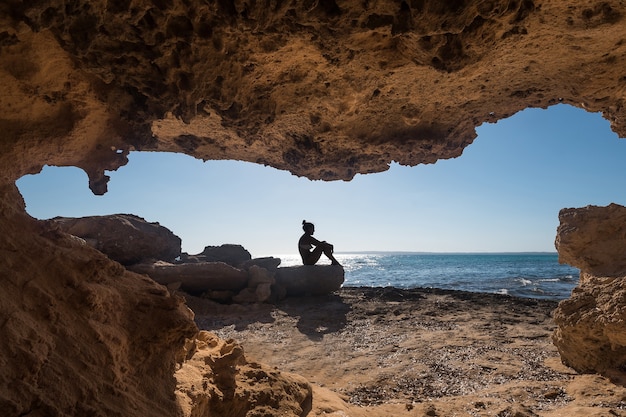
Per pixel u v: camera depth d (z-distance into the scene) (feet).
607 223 20.79
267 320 32.60
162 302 9.84
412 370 19.83
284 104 13.91
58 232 9.85
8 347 6.34
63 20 7.02
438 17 7.70
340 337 27.30
